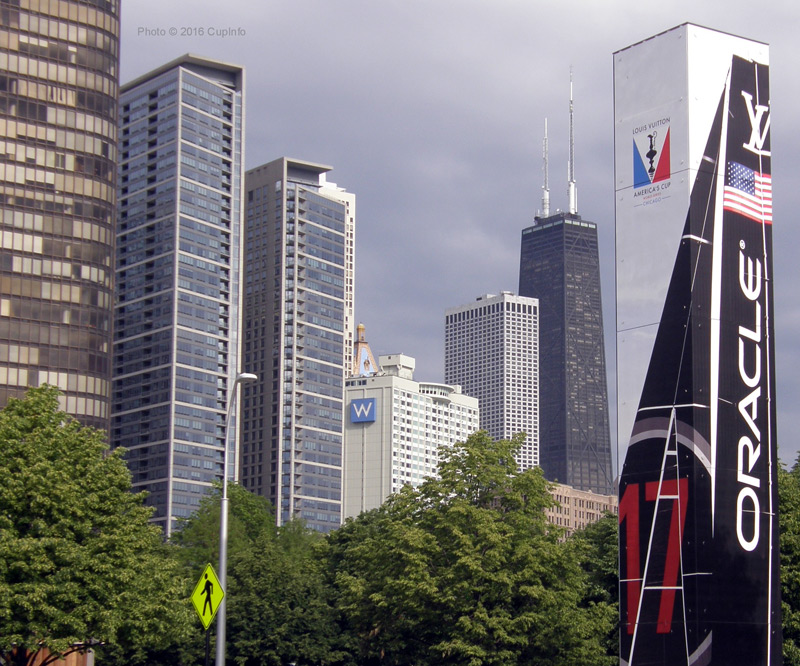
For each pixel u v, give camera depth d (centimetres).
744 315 5609
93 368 16625
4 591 6512
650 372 5591
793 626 7488
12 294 16138
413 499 8644
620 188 5816
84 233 16738
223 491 5791
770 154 5834
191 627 7694
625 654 5497
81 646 7106
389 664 9869
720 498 5406
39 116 16562
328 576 11838
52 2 16762
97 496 7144
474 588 7656
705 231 5569
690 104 5606
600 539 9400
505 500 8244
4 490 6781
